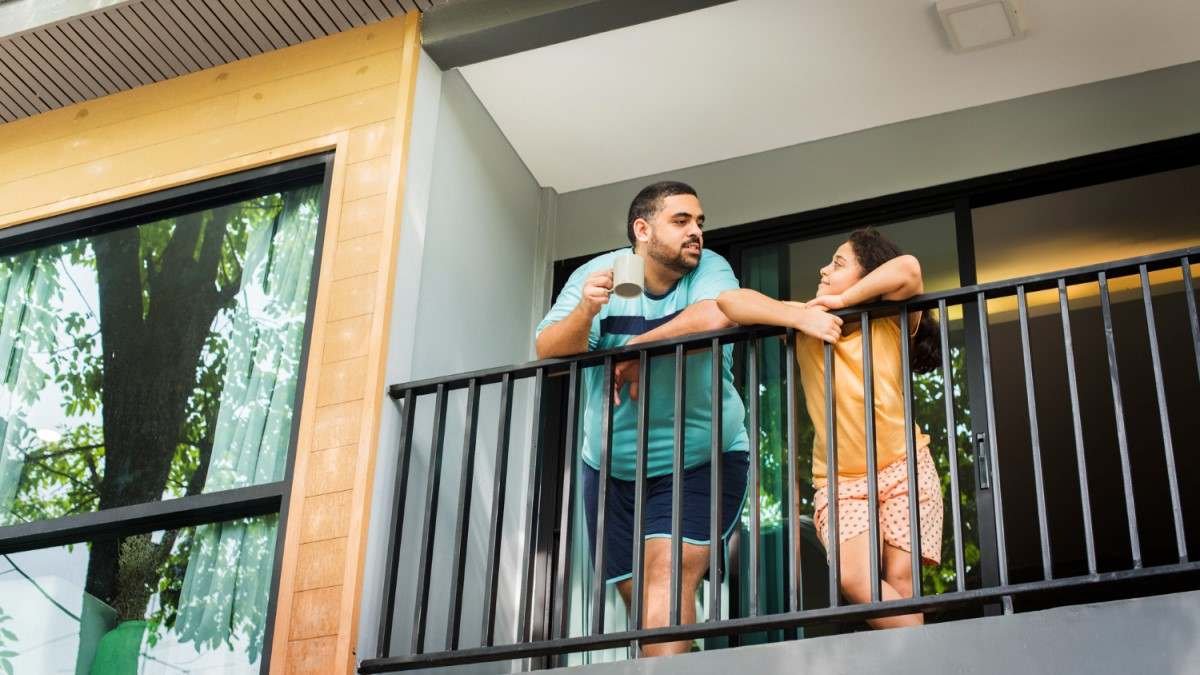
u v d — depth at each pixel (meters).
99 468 4.23
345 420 3.79
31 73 4.78
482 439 4.39
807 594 4.17
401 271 4.05
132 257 4.62
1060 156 4.61
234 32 4.60
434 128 4.45
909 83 4.70
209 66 4.76
